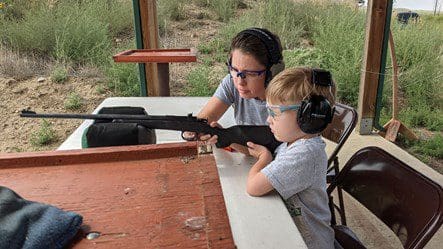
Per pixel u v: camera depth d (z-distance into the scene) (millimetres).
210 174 1050
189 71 5316
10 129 3992
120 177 1056
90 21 5406
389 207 1433
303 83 1122
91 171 1092
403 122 4156
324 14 6332
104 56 5176
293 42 5926
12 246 733
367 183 1541
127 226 852
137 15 3289
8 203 821
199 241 800
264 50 1322
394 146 3598
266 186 1105
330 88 1153
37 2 5898
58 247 778
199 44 5930
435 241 2330
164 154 1163
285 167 1130
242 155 1365
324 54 5148
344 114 2111
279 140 1227
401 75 4723
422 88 4633
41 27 5242
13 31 5242
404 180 1391
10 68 4855
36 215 812
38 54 5293
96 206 926
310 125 1130
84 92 4609
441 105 4520
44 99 4484
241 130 1345
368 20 3592
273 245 888
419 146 3680
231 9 6973
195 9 7148
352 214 2623
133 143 1257
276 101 1164
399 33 5035
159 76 2738
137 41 3348
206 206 909
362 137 3801
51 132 3928
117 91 4656
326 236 1236
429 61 4832
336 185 1686
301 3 6840
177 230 835
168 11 6629
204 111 1688
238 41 1351
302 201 1189
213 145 1358
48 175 1073
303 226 1185
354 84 4652
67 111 4266
